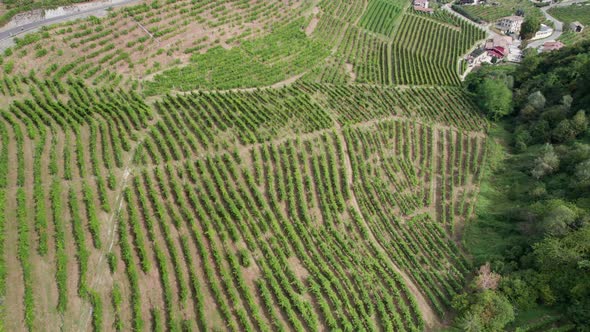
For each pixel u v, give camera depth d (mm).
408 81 99875
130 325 42188
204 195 55719
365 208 62156
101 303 42812
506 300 45719
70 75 72188
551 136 74812
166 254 48562
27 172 52406
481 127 86500
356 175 66750
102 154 58062
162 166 59469
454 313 49219
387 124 80938
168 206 53812
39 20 85500
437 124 84938
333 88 90438
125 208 52312
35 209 48250
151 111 68312
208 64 87625
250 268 49750
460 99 95250
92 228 47969
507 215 61031
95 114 64562
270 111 75938
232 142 66438
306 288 48812
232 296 45438
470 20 163750
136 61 82312
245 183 60750
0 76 66500
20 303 40781
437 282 53281
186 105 72312
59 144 57688
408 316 47781
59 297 41844
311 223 57625
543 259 47438
